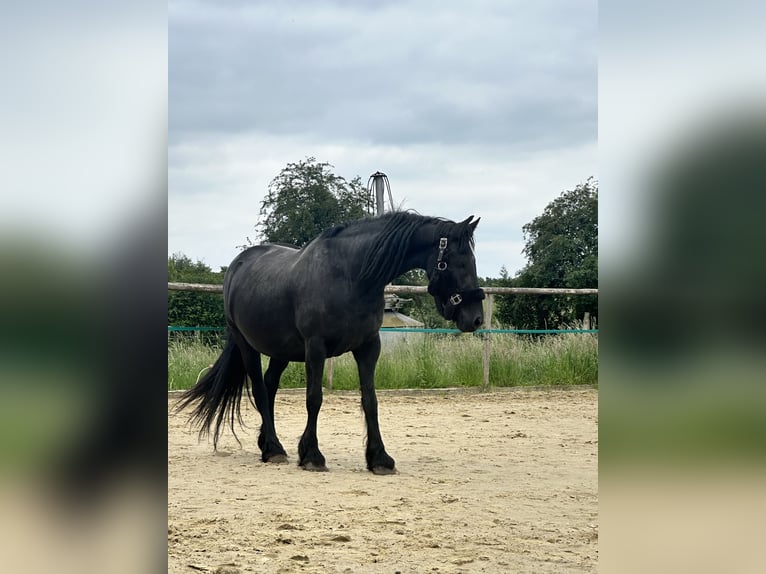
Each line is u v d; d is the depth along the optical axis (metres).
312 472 7.10
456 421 10.76
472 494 6.17
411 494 6.16
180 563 4.17
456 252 7.04
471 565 4.24
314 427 7.29
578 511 5.61
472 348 14.49
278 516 5.33
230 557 4.32
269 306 7.62
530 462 7.74
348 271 7.21
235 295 8.05
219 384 8.27
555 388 14.30
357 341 7.21
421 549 4.57
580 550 4.57
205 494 6.07
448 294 7.06
